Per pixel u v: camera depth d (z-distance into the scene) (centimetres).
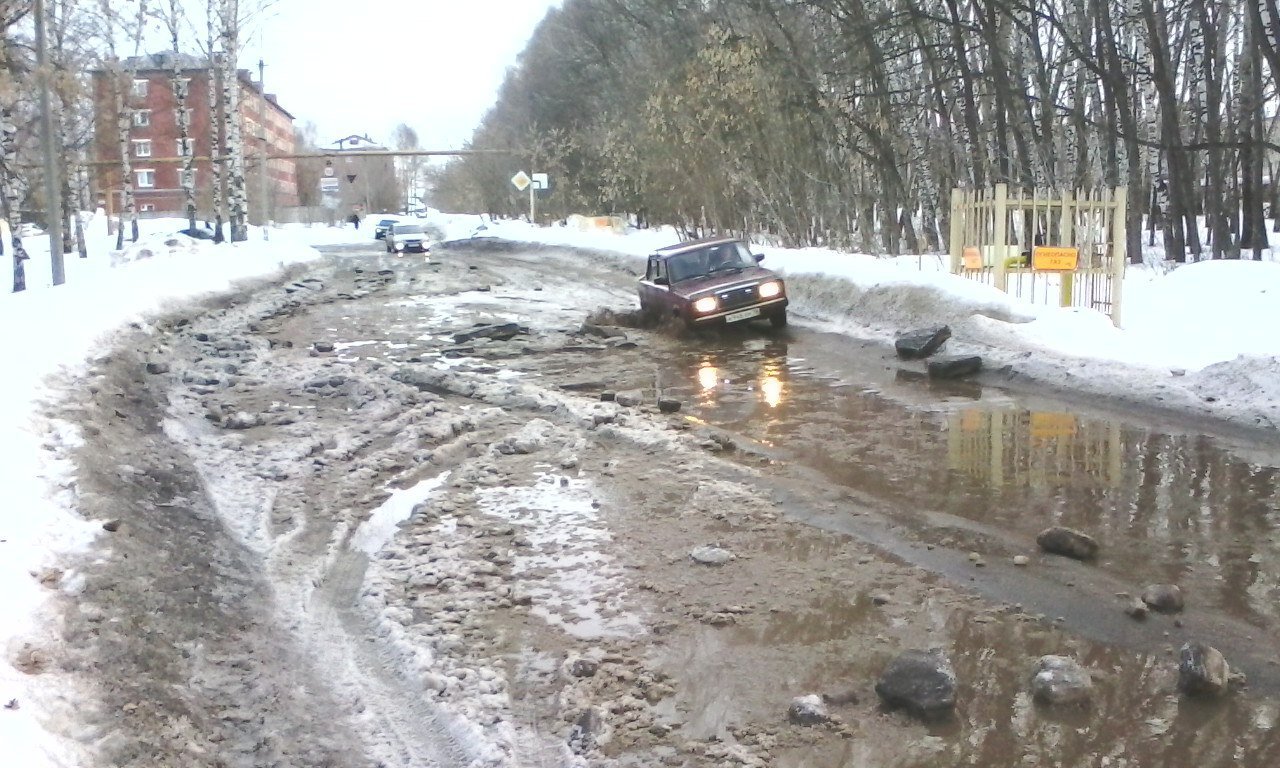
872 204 2509
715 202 2702
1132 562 569
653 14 3450
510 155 5569
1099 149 2531
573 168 4566
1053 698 420
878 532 636
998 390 1055
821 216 2550
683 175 2695
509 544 635
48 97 1753
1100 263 1272
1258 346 1016
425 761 402
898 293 1480
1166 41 2239
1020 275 1367
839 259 1781
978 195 1451
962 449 824
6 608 453
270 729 424
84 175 3756
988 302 1323
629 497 725
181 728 411
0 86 1780
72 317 1288
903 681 427
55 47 2666
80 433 771
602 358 1397
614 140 3262
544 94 5222
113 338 1270
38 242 3888
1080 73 2312
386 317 1908
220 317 1789
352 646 507
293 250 3303
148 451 818
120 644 461
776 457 826
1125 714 412
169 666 461
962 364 1132
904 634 492
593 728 411
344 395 1127
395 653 493
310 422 995
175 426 958
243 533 674
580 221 3844
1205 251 2531
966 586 546
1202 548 584
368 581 582
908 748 394
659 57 3045
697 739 405
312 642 511
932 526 643
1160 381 974
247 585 580
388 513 713
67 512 605
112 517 611
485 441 904
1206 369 960
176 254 2442
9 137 2142
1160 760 379
